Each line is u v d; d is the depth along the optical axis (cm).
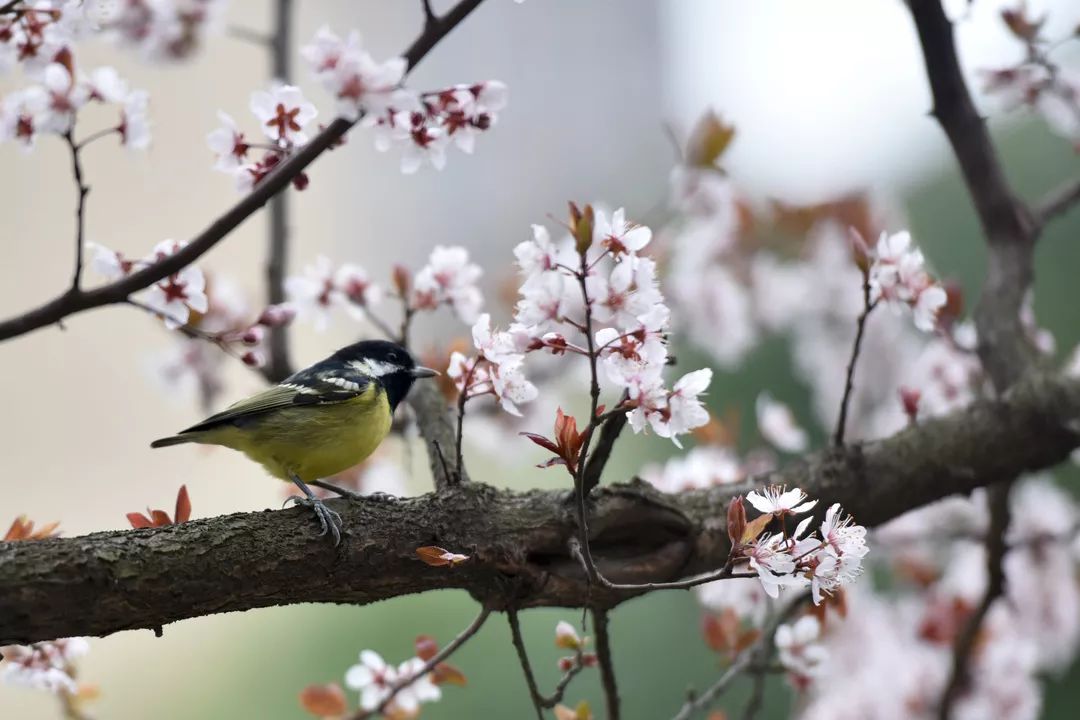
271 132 625
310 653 1526
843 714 1015
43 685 700
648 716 1317
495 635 1381
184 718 1550
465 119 615
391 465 1057
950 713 936
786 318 1277
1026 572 1065
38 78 666
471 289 889
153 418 2712
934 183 1552
